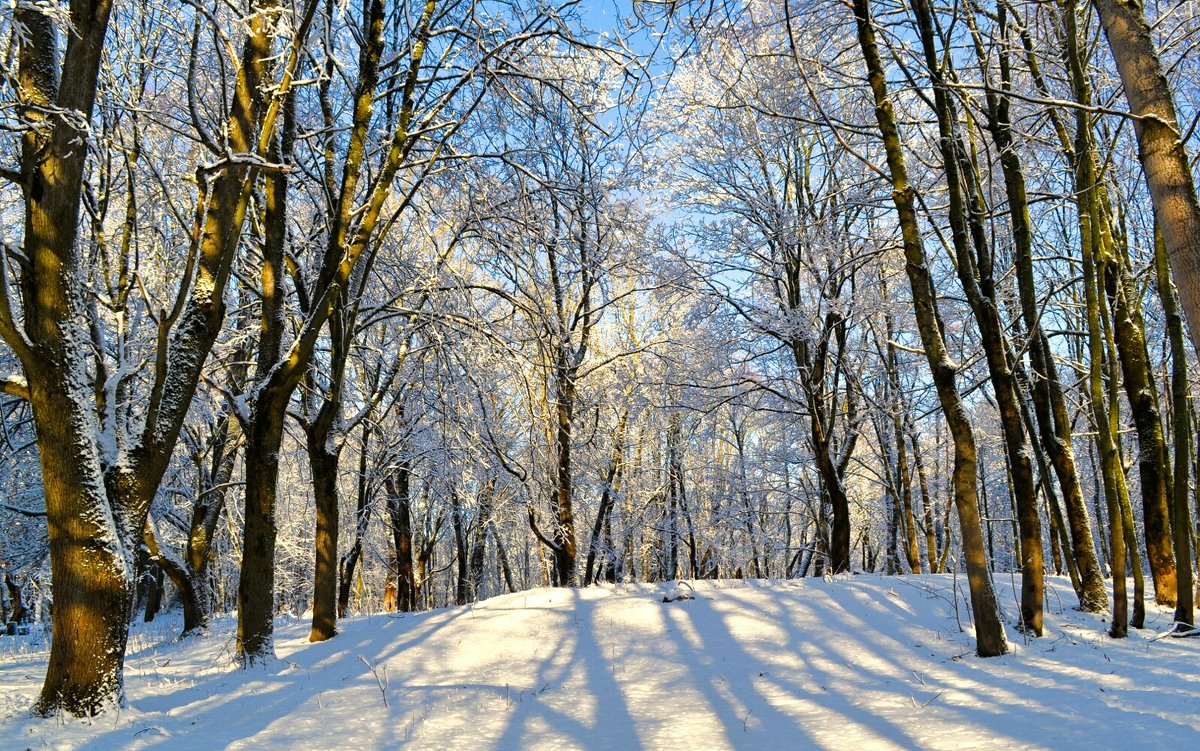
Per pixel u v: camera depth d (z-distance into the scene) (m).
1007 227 14.34
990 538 25.33
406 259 13.58
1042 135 11.16
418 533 27.80
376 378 13.66
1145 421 9.39
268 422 8.88
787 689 6.45
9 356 13.16
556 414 15.67
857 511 31.45
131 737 5.34
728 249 17.28
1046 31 9.63
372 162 11.72
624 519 21.55
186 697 7.07
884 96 7.50
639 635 8.70
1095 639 7.33
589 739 5.24
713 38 8.39
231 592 33.31
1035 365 9.60
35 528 17.66
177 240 11.69
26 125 5.73
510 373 14.13
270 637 8.82
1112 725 4.30
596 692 6.77
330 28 9.53
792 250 16.67
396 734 5.47
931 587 9.86
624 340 21.30
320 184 10.28
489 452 15.12
